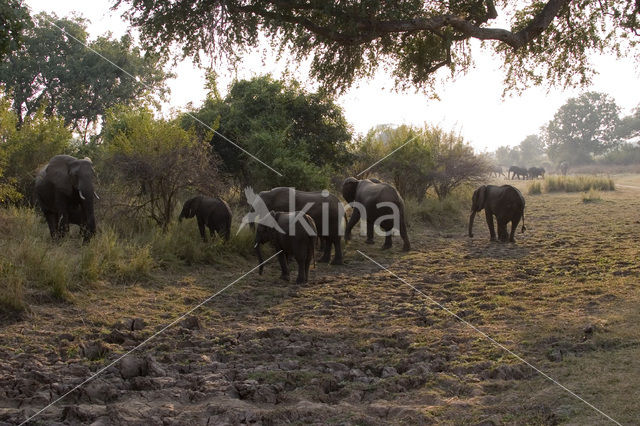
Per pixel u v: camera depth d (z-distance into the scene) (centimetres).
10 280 783
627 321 679
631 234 1462
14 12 782
